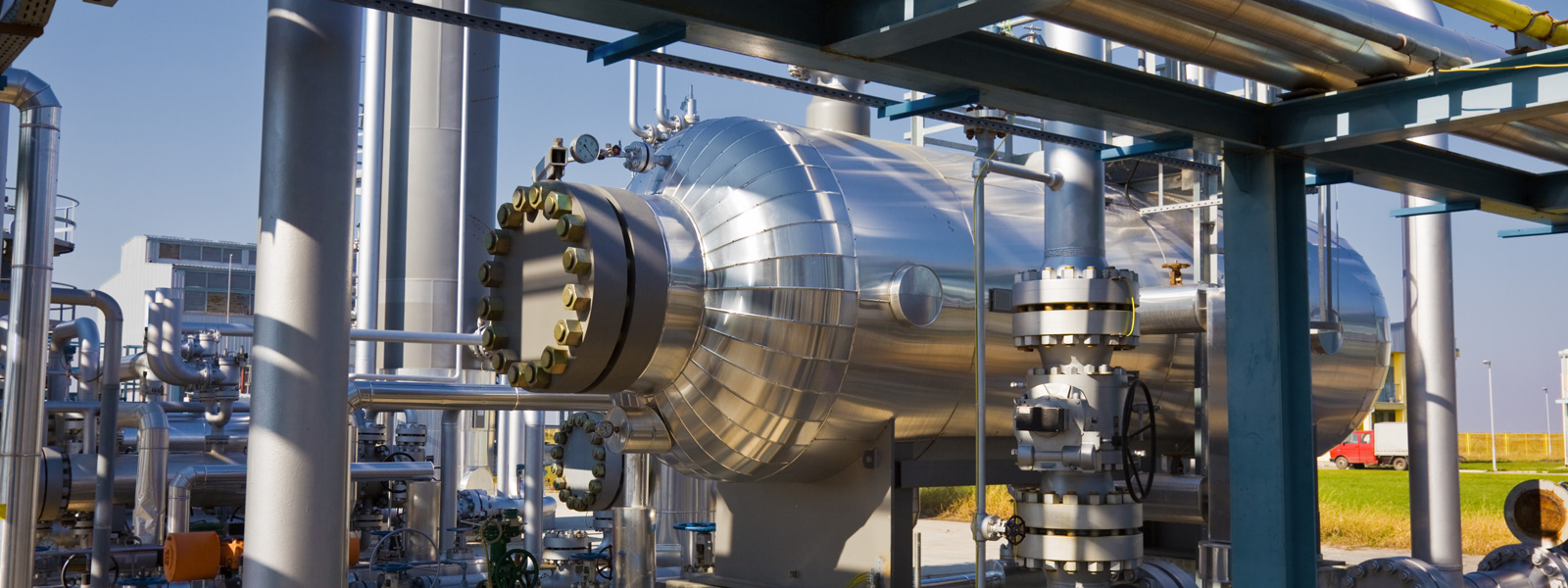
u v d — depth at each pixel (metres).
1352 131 8.28
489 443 28.59
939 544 24.98
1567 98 7.19
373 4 6.43
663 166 11.90
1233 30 7.35
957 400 12.10
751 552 13.23
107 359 14.06
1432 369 12.90
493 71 24.27
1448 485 12.80
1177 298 11.30
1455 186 10.19
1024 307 10.55
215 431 21.86
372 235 21.84
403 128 23.55
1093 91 7.90
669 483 16.08
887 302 11.16
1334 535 27.22
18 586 11.67
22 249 12.08
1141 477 11.80
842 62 7.02
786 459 11.69
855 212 11.34
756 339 10.77
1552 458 80.31
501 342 10.77
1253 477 8.72
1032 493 10.55
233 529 20.39
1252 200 8.86
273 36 9.14
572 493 14.05
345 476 9.23
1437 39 8.04
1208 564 10.62
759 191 11.08
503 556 14.58
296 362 8.95
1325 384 14.77
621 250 10.22
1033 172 10.38
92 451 18.56
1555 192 10.78
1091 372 10.34
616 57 6.88
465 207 19.58
